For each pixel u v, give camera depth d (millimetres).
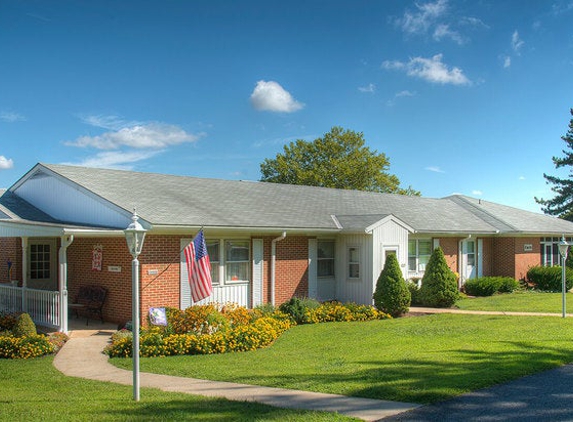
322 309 18391
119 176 19797
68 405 8156
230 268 18078
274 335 14711
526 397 8211
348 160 51031
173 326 14188
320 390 8812
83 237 17719
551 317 17688
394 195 30453
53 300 15359
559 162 58344
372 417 7277
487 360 10781
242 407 7816
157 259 15922
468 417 7266
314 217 21109
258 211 19688
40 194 20344
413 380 9172
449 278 21203
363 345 13219
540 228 30172
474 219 29594
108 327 16016
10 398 8781
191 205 18000
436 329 15305
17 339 12961
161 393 8906
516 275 29109
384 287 18828
